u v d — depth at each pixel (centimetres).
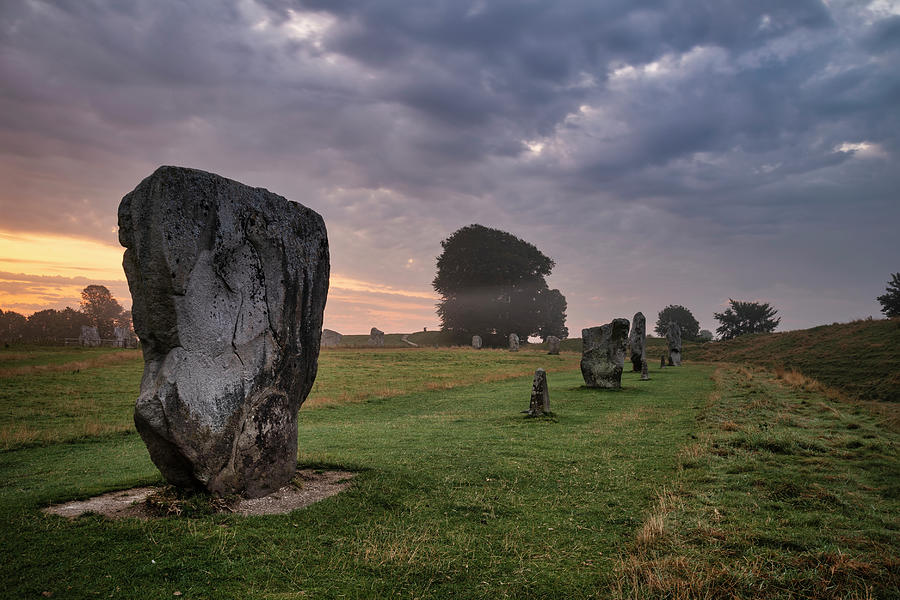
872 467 1039
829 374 3772
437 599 559
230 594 552
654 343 7238
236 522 727
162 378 745
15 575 566
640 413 1845
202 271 802
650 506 852
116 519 716
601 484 970
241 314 863
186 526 698
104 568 587
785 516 781
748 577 583
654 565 614
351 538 705
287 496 870
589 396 2367
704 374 3488
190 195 790
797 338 5175
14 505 778
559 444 1320
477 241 8375
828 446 1210
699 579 576
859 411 1750
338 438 1462
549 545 699
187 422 760
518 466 1088
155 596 541
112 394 2505
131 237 763
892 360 3659
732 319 10894
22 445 1538
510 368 4191
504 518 801
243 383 852
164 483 917
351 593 565
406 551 664
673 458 1154
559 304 9831
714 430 1439
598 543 709
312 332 1016
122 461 1304
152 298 754
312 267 1020
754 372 3591
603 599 557
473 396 2630
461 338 8250
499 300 8250
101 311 12938
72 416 2016
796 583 574
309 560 636
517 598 562
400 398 2633
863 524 743
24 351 4456
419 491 912
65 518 720
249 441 852
